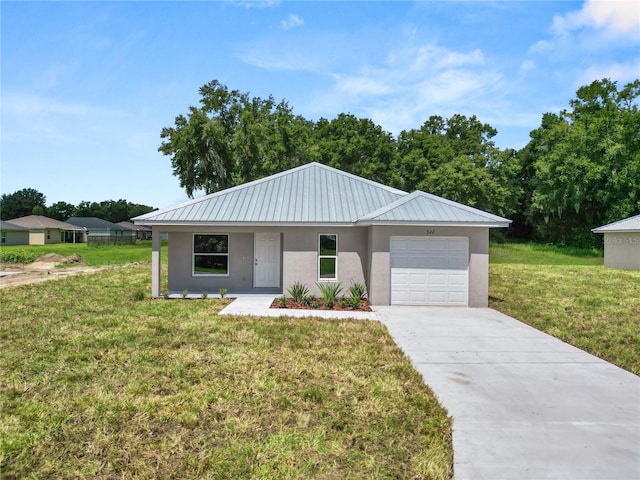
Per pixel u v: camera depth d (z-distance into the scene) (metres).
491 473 3.90
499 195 42.03
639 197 38.16
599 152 40.16
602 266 26.34
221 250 15.57
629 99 42.06
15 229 54.03
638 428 4.82
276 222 14.00
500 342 8.78
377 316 11.52
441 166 39.28
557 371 6.91
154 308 11.96
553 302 13.96
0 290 15.28
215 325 9.76
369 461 4.09
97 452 4.21
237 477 3.79
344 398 5.61
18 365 6.80
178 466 3.97
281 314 11.39
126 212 100.69
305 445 4.35
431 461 4.04
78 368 6.67
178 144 36.91
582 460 4.12
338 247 14.52
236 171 36.31
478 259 13.24
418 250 13.34
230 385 5.97
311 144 42.88
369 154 43.75
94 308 11.89
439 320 11.05
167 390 5.78
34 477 3.79
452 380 6.42
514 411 5.29
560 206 41.25
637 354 8.00
